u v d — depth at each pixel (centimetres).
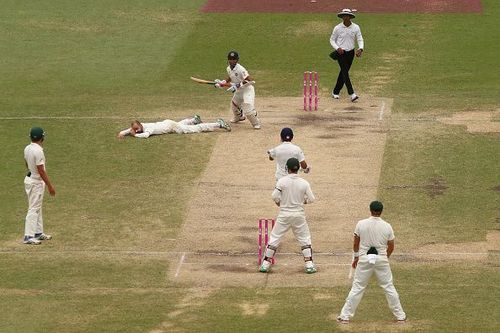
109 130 11675
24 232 9362
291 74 13588
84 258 8912
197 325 7531
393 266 8625
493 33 14938
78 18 15738
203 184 10312
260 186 10219
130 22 15550
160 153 11044
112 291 8250
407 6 16112
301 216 8506
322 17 15638
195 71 13762
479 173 10425
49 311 7838
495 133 11362
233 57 11412
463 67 13725
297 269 8656
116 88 13175
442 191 10050
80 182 10438
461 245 9006
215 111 12269
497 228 9312
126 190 10250
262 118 11956
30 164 9106
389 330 7350
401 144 11119
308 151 10962
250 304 7931
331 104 12419
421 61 13950
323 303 7906
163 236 9325
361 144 11131
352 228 9362
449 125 11625
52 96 12900
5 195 10175
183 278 8519
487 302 7806
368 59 14038
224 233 9350
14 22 15575
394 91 12875
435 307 7738
